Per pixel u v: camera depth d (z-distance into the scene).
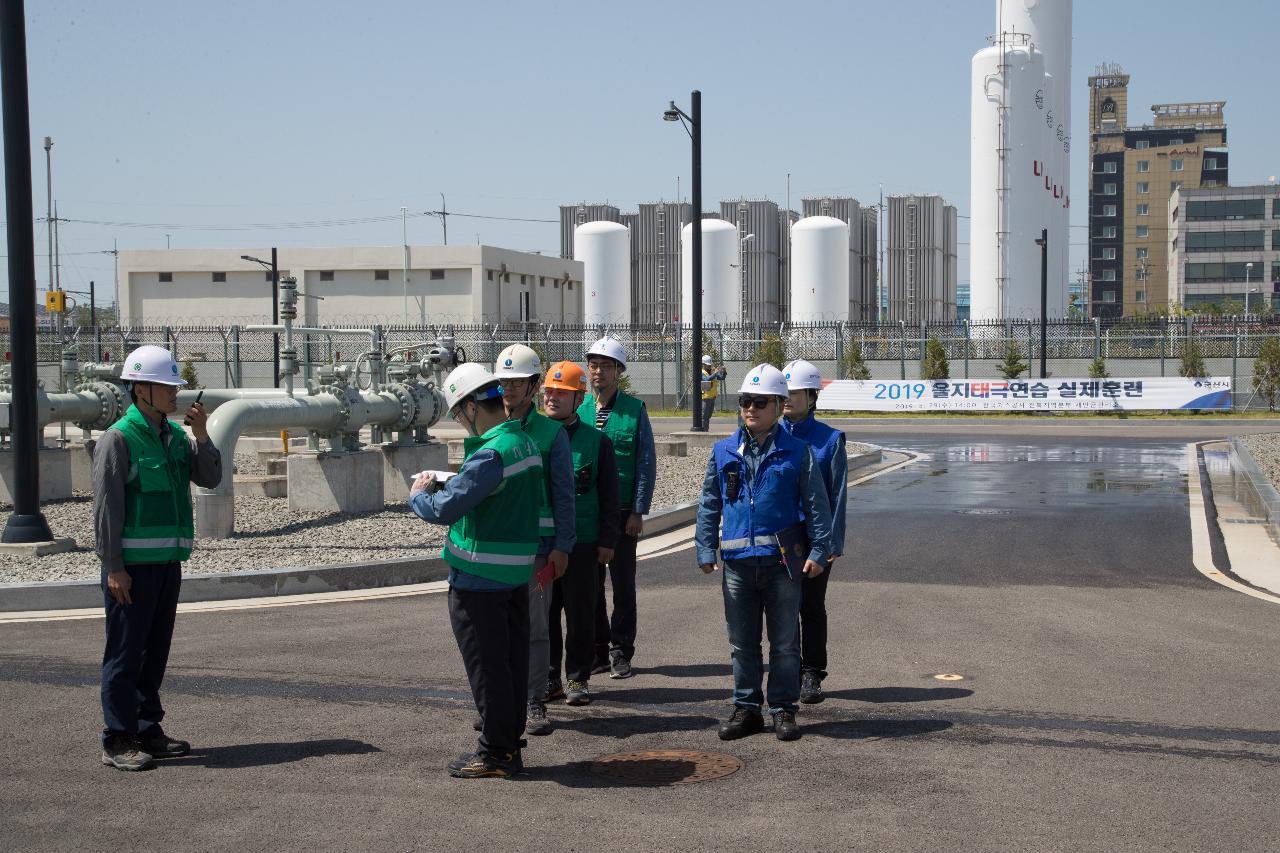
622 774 6.01
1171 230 130.62
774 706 6.62
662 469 21.59
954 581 11.45
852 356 43.72
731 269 80.62
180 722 6.94
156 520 6.24
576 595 7.44
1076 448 27.22
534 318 70.56
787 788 5.74
